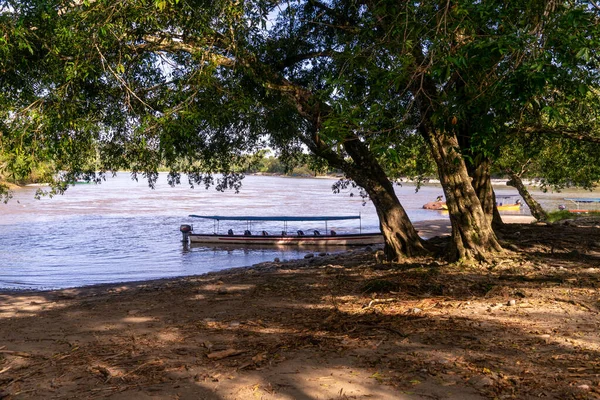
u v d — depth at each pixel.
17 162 8.37
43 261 23.50
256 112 9.73
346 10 10.84
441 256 10.72
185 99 8.51
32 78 9.09
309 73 11.75
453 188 10.23
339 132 6.24
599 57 6.69
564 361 4.83
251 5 9.24
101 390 4.74
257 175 163.38
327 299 8.13
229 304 8.33
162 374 5.07
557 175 23.27
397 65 7.35
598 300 7.07
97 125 9.34
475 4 6.04
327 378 4.69
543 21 5.50
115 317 8.02
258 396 4.38
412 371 4.75
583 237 12.67
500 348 5.27
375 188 11.27
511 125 10.78
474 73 6.47
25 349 6.34
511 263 9.77
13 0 8.05
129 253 26.00
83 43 7.98
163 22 8.48
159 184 105.38
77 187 91.56
